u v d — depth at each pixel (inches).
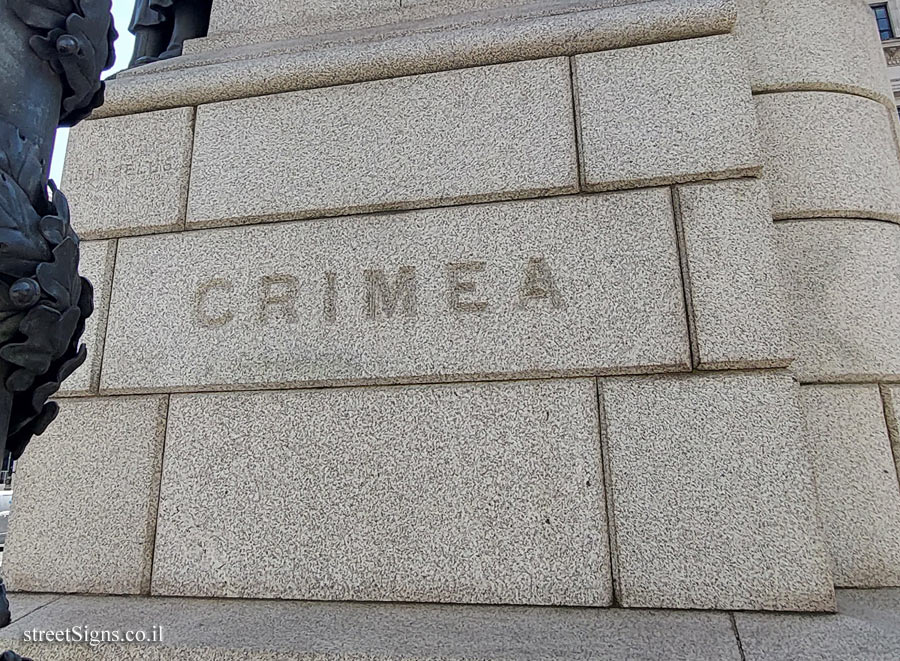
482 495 101.9
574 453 101.2
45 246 64.6
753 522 94.7
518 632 85.6
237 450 111.2
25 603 105.3
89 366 121.0
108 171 133.9
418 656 79.7
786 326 100.5
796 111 131.5
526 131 118.5
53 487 116.0
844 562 109.0
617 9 122.5
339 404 110.0
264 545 106.0
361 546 103.2
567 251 110.3
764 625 85.7
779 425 97.3
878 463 112.7
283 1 152.2
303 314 116.1
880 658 75.3
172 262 124.4
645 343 104.0
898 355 118.0
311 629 89.0
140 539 110.3
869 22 145.7
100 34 77.3
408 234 116.6
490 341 108.0
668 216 109.2
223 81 132.3
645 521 97.1
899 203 130.0
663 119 114.3
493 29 125.0
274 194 124.8
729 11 116.4
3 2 67.6
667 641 81.2
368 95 126.8
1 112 65.6
